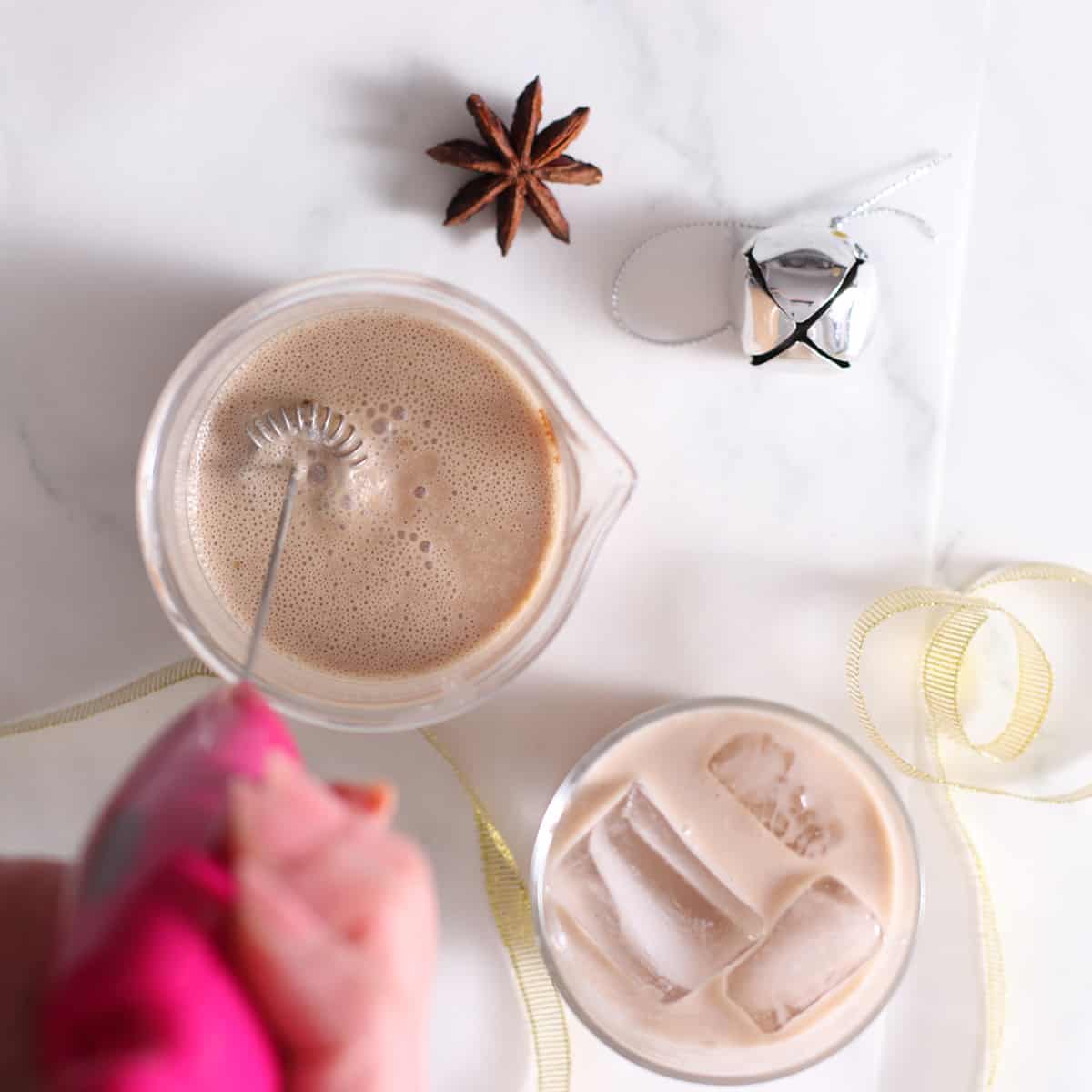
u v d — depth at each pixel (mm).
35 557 396
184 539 374
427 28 393
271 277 395
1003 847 417
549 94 396
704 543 406
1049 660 416
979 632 416
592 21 395
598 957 390
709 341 402
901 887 391
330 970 246
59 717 391
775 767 389
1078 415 409
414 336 377
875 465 407
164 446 369
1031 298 407
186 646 399
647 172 400
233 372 374
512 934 396
